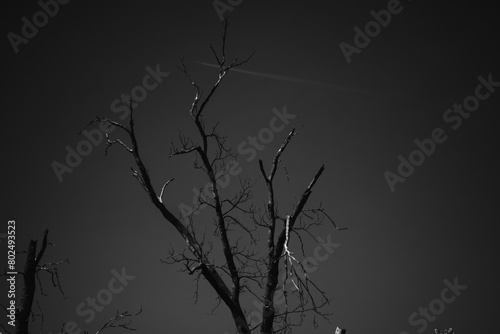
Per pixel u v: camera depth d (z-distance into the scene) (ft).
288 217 40.70
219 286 40.45
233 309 40.37
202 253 40.96
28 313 41.27
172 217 42.68
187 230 42.16
